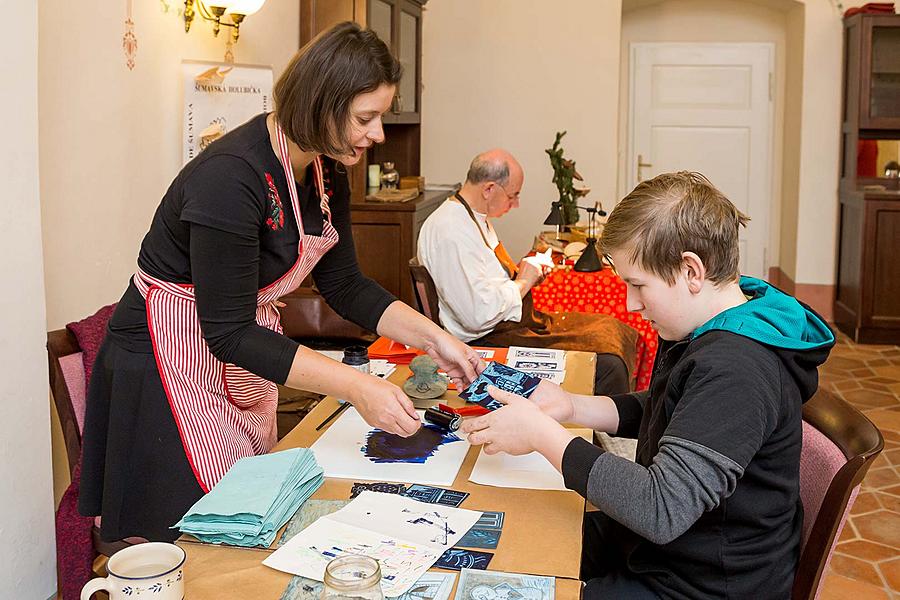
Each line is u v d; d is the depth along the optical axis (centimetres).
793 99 745
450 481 165
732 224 153
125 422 192
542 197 689
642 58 801
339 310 220
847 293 680
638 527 139
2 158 207
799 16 721
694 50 794
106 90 292
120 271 306
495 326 362
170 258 189
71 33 270
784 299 157
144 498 193
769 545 150
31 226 217
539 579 130
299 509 152
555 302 418
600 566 179
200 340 193
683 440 138
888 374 568
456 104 688
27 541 223
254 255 179
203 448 191
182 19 349
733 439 136
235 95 367
